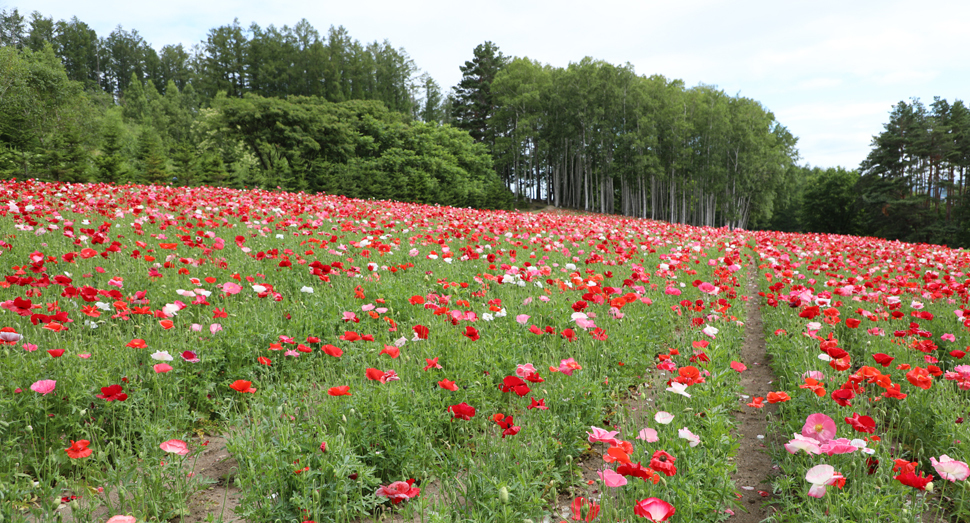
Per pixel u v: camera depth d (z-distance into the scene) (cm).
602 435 289
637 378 523
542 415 380
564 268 880
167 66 12650
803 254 1298
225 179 3741
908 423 355
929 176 5578
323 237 988
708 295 767
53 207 1062
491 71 7406
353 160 4788
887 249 1606
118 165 3164
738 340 643
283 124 4862
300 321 519
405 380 416
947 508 316
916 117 5700
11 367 353
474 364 455
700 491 284
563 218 1930
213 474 337
